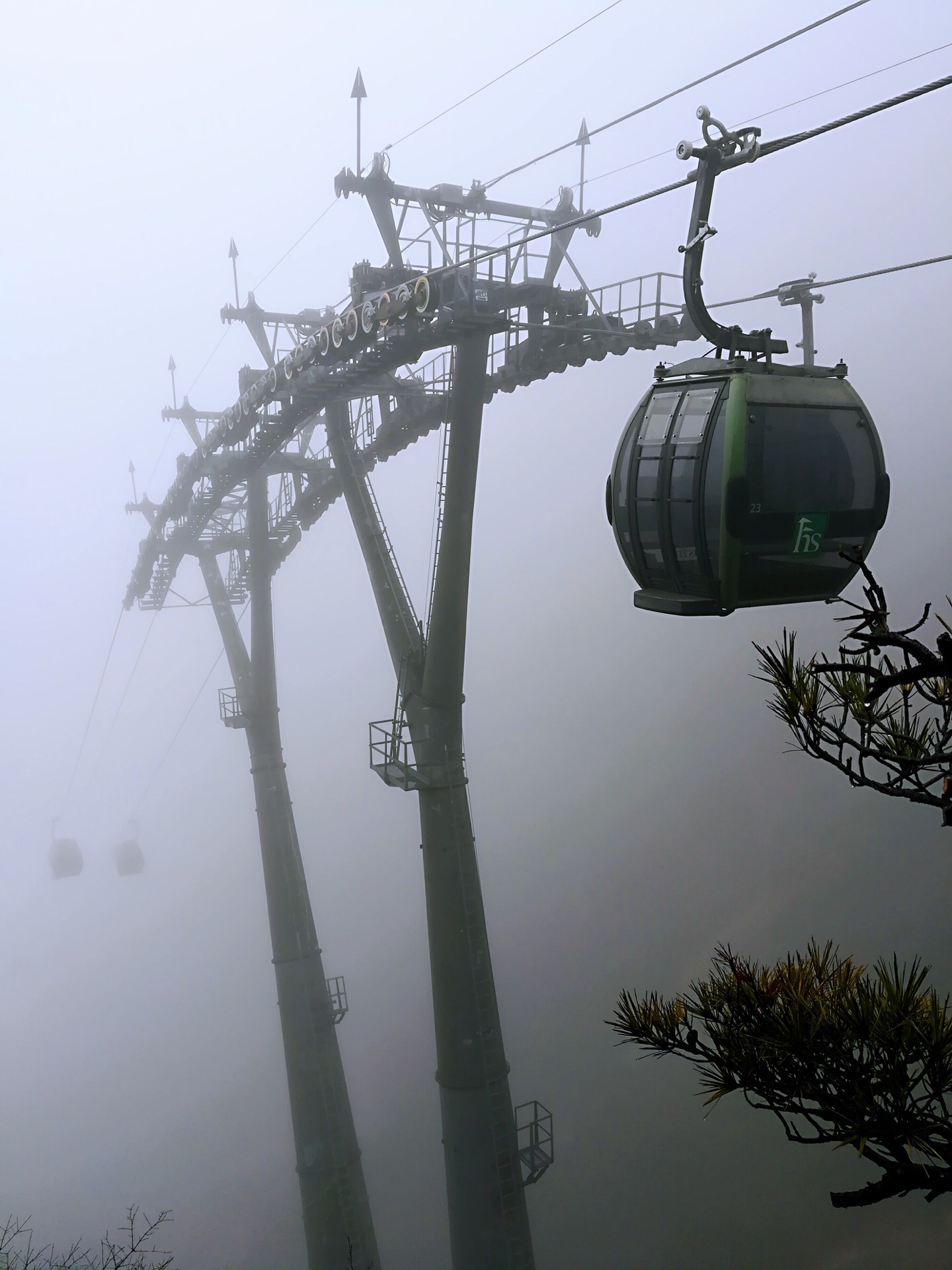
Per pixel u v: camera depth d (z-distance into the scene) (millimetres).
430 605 18016
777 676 3543
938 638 3162
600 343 15656
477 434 16828
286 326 26016
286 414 21094
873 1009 3582
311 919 27984
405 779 17500
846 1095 3582
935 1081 3463
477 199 16297
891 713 3600
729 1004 3844
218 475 26391
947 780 3406
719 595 5023
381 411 22328
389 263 16422
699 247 4953
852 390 5262
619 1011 4184
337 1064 27094
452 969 17703
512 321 14570
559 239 15969
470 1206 17250
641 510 5289
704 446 4910
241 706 29547
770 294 5840
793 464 4910
